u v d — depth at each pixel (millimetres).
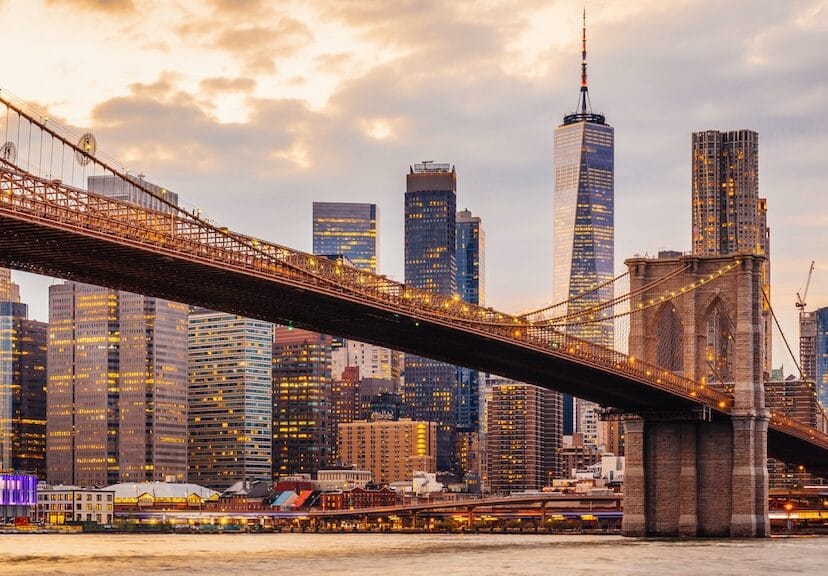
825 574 143875
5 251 135625
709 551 182375
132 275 147375
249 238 148125
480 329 182500
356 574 144125
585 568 151500
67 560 182625
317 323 176500
